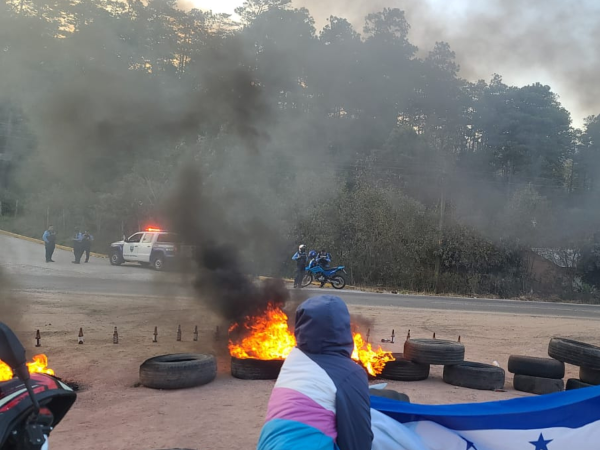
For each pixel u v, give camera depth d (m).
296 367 2.22
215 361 7.05
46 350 8.39
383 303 18.11
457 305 19.48
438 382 7.67
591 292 28.33
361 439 2.12
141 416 5.49
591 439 3.73
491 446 3.73
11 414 2.20
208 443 4.78
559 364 7.27
